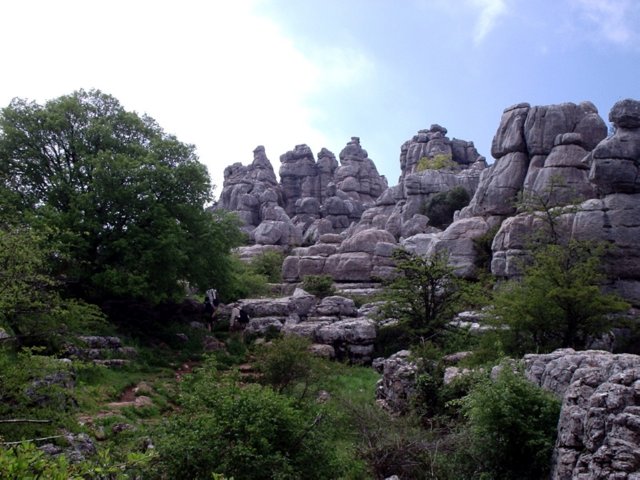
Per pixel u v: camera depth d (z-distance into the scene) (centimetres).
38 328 1675
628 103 3086
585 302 2105
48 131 2980
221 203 8788
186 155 3316
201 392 1155
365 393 2239
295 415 1137
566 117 4006
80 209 2786
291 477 1031
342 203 8162
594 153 3122
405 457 1302
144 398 1878
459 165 8056
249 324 3416
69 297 2739
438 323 2744
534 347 2127
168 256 2797
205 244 3222
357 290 4366
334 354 3045
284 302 3631
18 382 1197
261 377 1978
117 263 2862
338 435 1435
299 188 9369
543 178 3800
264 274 5322
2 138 2942
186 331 3127
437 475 1228
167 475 998
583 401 1048
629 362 1092
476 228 4088
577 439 1009
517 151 4181
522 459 1148
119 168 2847
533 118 4103
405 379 1836
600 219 3039
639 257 2955
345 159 9594
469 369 1684
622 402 940
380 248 4791
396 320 3156
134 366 2302
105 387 1895
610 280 2939
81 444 1159
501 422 1151
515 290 2322
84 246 2684
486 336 2214
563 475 995
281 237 6956
